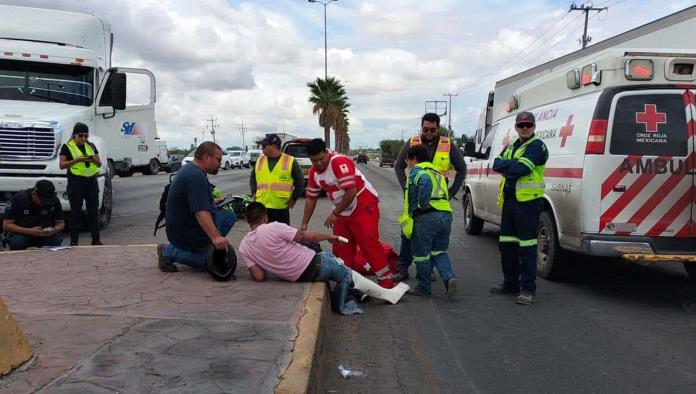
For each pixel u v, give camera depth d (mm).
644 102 6098
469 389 3914
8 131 9258
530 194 5984
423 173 6039
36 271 5934
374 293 5918
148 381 3129
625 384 4004
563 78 7234
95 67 11148
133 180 25500
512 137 8625
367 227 6062
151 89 12047
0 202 9398
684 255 5867
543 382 4039
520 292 6211
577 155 6320
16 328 3346
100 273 5871
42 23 11266
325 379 4059
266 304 4723
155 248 7418
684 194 6035
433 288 6746
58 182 9469
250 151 60875
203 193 5598
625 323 5402
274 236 5484
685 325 5348
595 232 6082
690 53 6168
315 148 5836
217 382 3143
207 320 4262
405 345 4785
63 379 3119
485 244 9836
